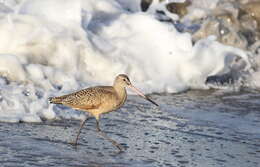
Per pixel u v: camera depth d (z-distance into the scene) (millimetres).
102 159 14836
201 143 16719
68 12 23406
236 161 15414
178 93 22844
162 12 28656
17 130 16375
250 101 22375
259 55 27797
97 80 22500
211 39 25547
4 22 22547
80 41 22875
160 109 20094
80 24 23281
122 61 23344
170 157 15344
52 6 23438
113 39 24375
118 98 16891
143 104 20562
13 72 20812
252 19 30141
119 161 14781
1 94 18672
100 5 25484
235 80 25516
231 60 25594
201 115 19734
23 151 14836
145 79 23406
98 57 22938
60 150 15234
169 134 17375
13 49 22188
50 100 16969
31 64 21516
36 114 17719
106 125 17844
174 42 24750
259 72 26453
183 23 28422
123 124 18062
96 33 24500
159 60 24266
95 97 16484
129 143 16297
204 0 30109
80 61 22844
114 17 25641
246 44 28047
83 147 15688
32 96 19062
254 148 16609
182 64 24391
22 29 22516
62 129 16984
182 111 20062
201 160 15281
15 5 23812
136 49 24188
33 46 22359
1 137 15664
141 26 25172
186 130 17875
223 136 17547
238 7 30203
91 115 17828
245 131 18203
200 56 24625
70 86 21062
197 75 24328
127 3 27875
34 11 23328
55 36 22578
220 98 22562
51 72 21531
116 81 16953
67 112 18391
